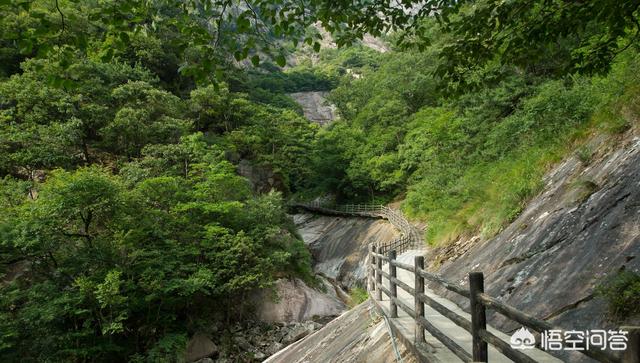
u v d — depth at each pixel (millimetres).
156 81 30328
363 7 3742
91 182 12742
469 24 3803
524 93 13570
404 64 38562
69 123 19891
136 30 3055
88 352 12414
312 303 20359
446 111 24391
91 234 14219
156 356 13734
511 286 4707
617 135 5863
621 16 3457
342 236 31812
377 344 5363
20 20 17938
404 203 28406
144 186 16078
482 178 11570
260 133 33781
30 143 19453
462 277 6344
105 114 22672
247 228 19969
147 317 14734
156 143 23938
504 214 7129
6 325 11375
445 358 3645
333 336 7492
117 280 11820
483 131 16172
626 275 3115
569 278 3957
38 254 12836
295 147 36688
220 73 3191
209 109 30859
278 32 3289
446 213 12703
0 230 12180
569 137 7469
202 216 18500
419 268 4234
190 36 3080
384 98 39594
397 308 6023
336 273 26875
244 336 17500
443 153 21234
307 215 41312
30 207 12641
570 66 4172
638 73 6168
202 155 21750
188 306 16719
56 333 12070
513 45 3945
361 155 35562
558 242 4762
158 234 15195
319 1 3523
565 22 3568
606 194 4703
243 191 21281
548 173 7219
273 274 20422
